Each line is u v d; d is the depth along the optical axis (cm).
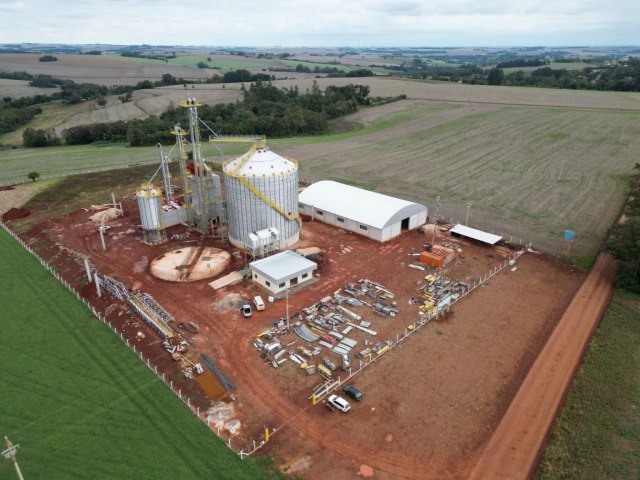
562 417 3694
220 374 4219
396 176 10569
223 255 6612
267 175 6272
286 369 4294
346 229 7519
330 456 3369
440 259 6150
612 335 4681
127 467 3272
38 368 4281
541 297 5478
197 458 3356
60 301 5419
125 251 6762
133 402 3891
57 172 11288
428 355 4450
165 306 5322
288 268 5788
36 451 3400
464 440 3506
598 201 8675
